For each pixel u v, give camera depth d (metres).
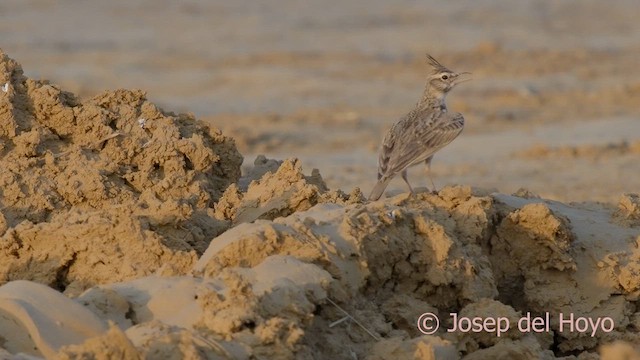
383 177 17.64
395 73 51.94
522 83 49.00
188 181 16.86
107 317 12.55
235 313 11.88
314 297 12.69
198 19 67.75
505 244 15.93
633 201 17.42
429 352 12.54
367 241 13.82
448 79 19.09
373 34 63.25
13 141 17.08
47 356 11.92
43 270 14.52
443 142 18.09
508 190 28.58
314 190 16.09
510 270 15.91
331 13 70.62
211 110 43.44
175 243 15.04
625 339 15.27
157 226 15.06
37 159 16.77
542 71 52.28
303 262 13.08
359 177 30.30
